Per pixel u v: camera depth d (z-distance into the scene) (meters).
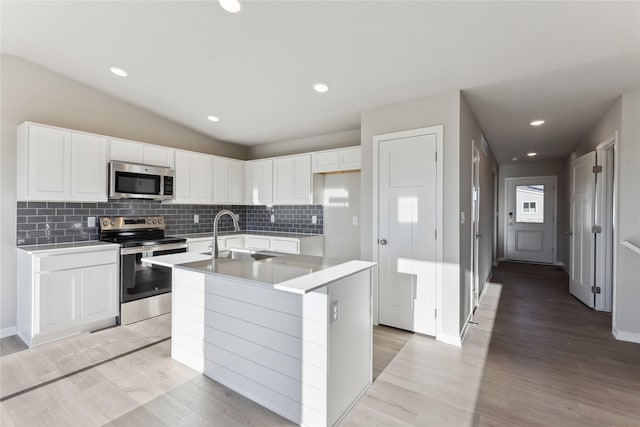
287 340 1.84
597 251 3.78
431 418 1.83
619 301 2.92
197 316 2.33
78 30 2.54
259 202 4.88
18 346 2.71
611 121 3.17
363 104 3.23
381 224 3.24
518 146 5.11
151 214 4.05
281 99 3.37
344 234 4.43
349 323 1.92
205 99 3.57
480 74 2.53
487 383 2.18
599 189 3.74
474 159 3.57
